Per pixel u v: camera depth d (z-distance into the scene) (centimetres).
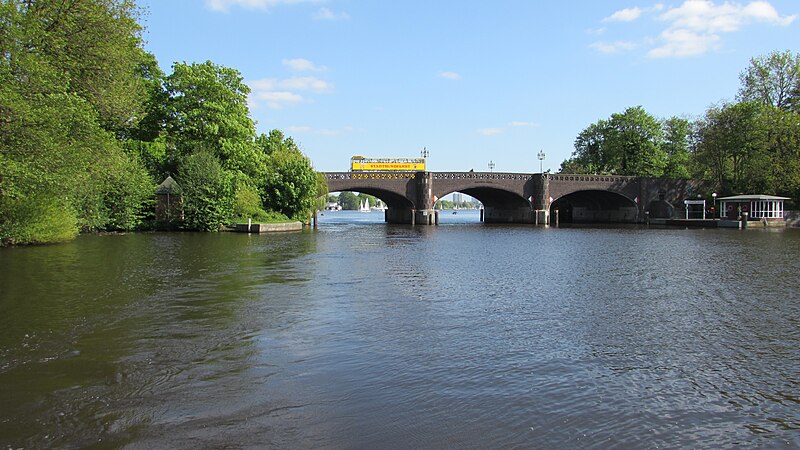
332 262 2627
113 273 2033
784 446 654
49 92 2519
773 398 813
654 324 1310
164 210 5328
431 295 1691
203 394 784
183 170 5312
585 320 1348
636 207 9838
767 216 7619
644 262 2831
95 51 2958
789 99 8062
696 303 1602
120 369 892
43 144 2416
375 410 735
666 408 766
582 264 2716
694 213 9369
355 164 9400
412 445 632
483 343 1104
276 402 758
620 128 10706
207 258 2658
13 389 793
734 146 8219
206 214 5272
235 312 1367
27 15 2556
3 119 2316
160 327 1193
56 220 3195
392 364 946
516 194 9462
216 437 642
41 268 2144
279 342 1082
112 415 702
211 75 5528
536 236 5581
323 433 659
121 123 3506
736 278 2184
